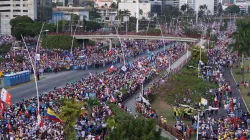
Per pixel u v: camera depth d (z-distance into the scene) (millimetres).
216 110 84438
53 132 60406
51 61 143375
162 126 73500
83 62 145625
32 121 66062
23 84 112812
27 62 136625
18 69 122500
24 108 73312
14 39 197750
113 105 81375
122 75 115000
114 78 108375
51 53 164375
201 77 105938
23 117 67375
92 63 146375
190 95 85500
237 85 116250
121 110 78188
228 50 192625
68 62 144500
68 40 181250
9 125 61719
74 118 60781
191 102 84062
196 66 131375
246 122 76750
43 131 60344
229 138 64625
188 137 68188
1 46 173750
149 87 102062
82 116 67750
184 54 171375
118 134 47000
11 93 100938
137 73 118188
